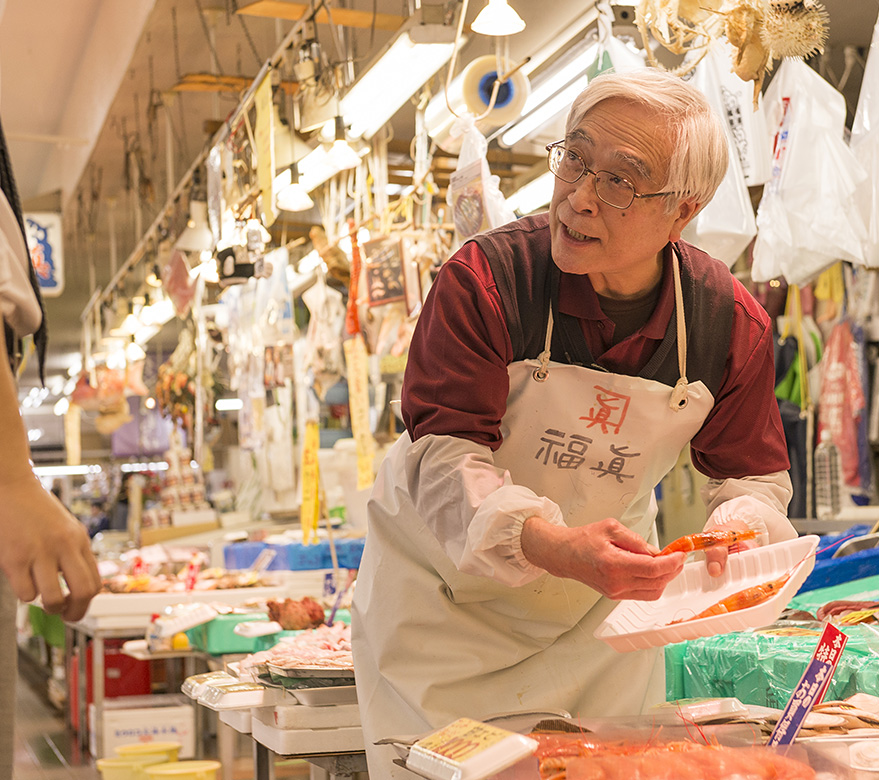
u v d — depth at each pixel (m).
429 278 4.00
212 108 7.05
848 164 2.84
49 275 8.11
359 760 2.25
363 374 4.21
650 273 1.56
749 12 2.41
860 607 2.47
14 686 1.17
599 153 1.40
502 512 1.36
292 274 6.04
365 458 4.19
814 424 4.97
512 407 1.61
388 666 1.78
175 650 4.47
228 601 4.98
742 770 1.16
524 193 4.24
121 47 6.27
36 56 7.23
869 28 4.60
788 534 1.59
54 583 0.79
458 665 1.75
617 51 3.16
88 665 5.72
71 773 4.99
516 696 1.77
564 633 1.85
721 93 2.98
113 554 8.30
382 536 1.84
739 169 2.92
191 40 6.03
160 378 7.88
